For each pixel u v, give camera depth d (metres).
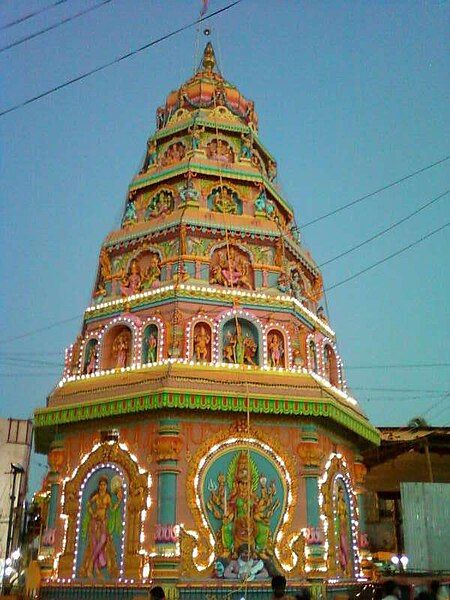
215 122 34.06
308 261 32.34
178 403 22.55
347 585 23.19
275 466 23.45
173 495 21.89
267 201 31.62
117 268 30.06
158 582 20.53
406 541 26.25
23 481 57.28
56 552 23.33
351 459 27.62
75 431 25.05
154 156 34.41
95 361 26.80
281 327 26.86
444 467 37.09
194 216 29.22
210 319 26.19
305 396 23.97
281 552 22.30
